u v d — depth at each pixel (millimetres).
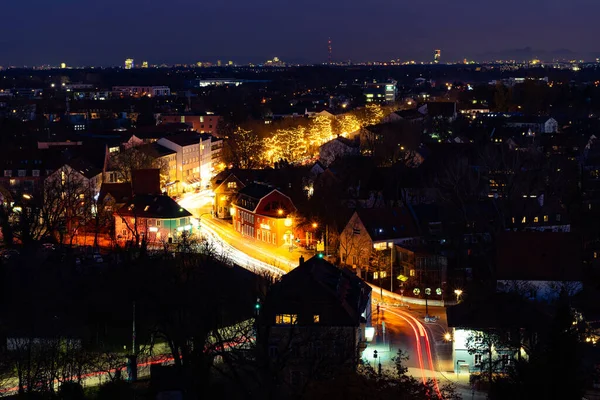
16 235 136750
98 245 141625
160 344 93250
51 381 79188
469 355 87438
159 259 106188
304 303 84375
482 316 87188
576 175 182375
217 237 154875
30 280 112188
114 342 93000
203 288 90688
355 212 132500
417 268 121312
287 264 132000
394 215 134125
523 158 177125
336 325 83500
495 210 138625
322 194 154125
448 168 161375
